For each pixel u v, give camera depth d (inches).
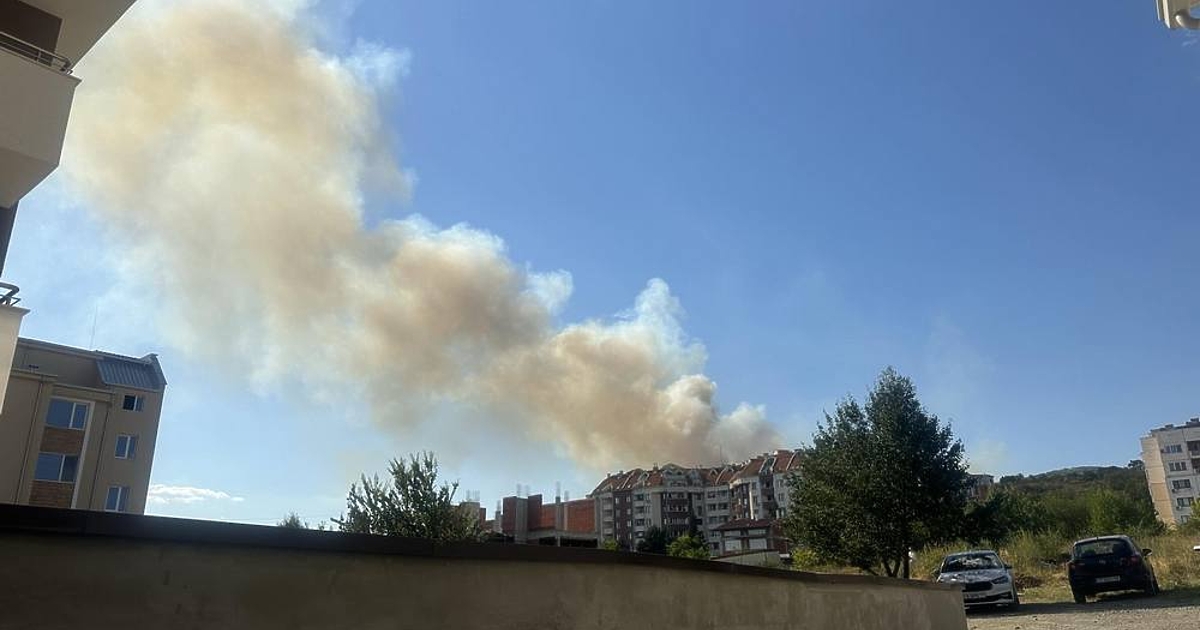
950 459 965.8
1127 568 726.5
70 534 95.1
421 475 965.8
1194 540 1080.8
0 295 434.0
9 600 90.7
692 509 5890.8
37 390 1744.6
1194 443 4503.0
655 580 193.8
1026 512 1978.3
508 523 2573.8
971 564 793.6
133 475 1868.8
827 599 276.5
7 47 412.8
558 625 162.2
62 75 414.6
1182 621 511.8
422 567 136.3
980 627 583.8
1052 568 1105.4
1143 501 2876.5
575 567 169.8
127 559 100.3
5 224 441.4
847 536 969.5
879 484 955.3
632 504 5935.0
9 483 1662.2
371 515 944.3
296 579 117.1
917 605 351.9
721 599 218.5
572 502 6279.5
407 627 131.6
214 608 107.1
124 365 1998.0
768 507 5280.5
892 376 1013.2
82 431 1809.8
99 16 464.4
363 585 126.2
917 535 926.4
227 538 108.8
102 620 96.8
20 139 392.5
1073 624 550.0
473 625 143.6
